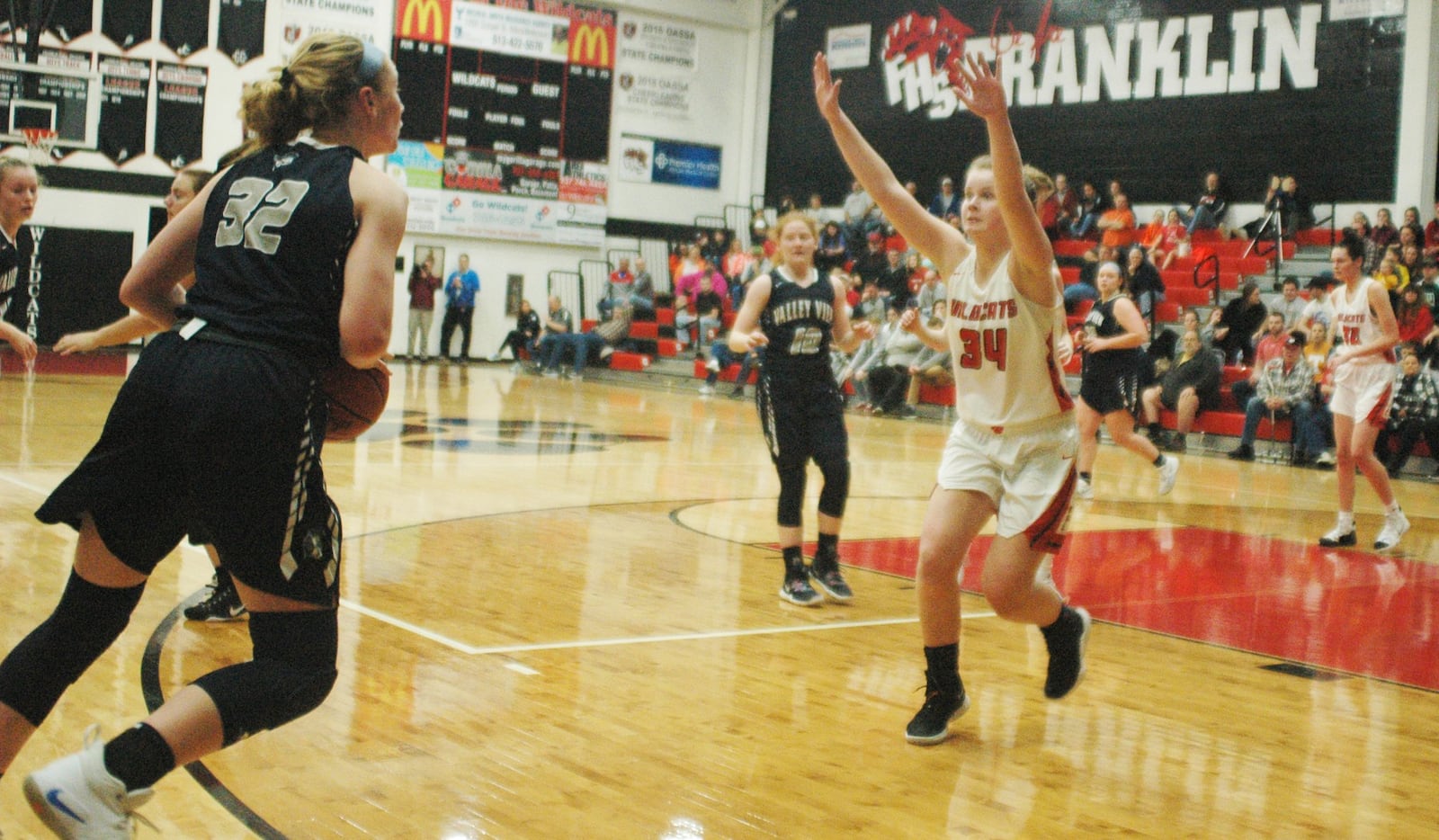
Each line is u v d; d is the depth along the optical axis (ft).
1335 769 11.60
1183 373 47.83
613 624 15.88
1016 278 11.10
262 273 7.45
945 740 11.97
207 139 67.10
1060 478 11.54
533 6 74.54
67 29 63.57
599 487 28.53
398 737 11.07
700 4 78.64
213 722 7.02
